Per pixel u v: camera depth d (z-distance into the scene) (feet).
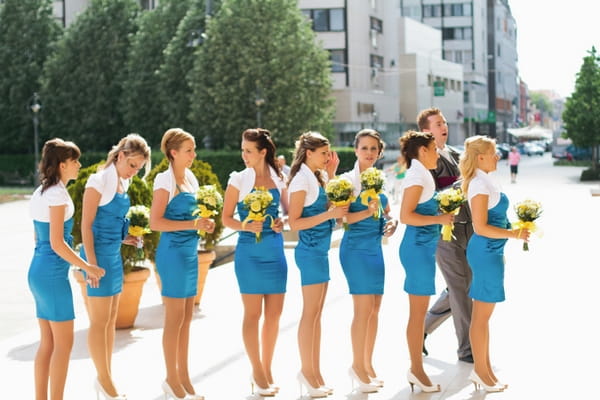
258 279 21.76
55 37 184.55
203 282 36.24
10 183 180.75
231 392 22.84
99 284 20.99
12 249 64.18
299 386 23.24
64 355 20.18
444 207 21.22
